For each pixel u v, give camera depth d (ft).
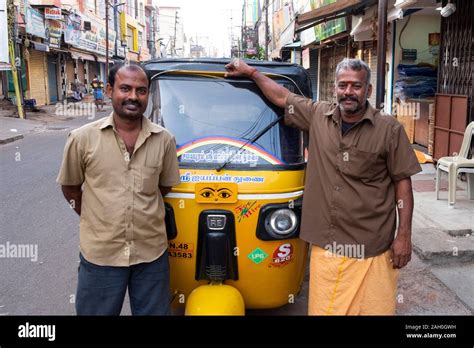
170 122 10.93
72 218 20.42
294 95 10.20
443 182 24.26
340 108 8.86
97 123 8.51
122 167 8.35
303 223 9.60
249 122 10.89
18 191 24.77
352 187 8.93
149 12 205.67
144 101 8.34
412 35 34.47
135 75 8.18
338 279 9.20
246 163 10.36
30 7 65.98
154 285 8.91
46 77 81.25
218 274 9.91
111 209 8.31
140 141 8.41
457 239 15.99
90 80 112.16
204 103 11.06
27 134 49.80
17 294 13.46
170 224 9.96
